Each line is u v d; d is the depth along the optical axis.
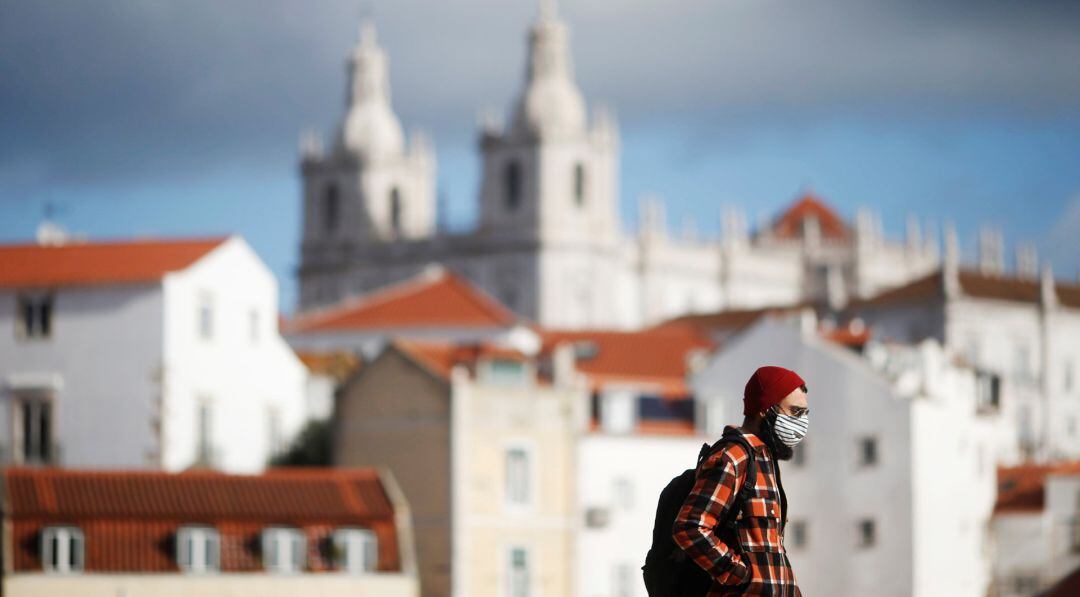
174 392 93.12
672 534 15.56
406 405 92.31
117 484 78.19
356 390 94.94
